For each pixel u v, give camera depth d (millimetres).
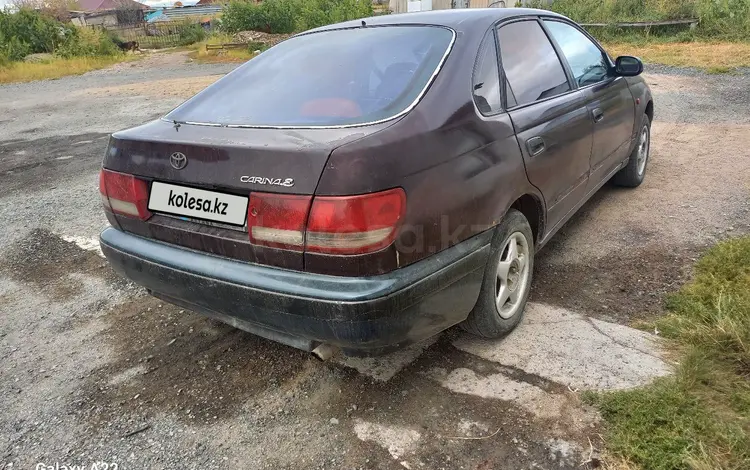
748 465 1893
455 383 2492
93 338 3127
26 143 8633
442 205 2152
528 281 2906
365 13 23641
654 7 15281
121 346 3023
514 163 2545
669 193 4598
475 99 2461
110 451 2279
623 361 2523
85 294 3645
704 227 3865
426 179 2090
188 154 2234
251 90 2750
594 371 2473
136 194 2449
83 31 25344
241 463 2170
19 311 3480
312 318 2004
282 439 2270
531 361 2590
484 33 2732
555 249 3768
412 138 2096
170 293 2473
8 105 13094
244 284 2105
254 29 25750
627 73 3896
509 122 2586
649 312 2930
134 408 2523
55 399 2625
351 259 1941
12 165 7254
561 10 16062
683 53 12250
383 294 1951
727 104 7672
